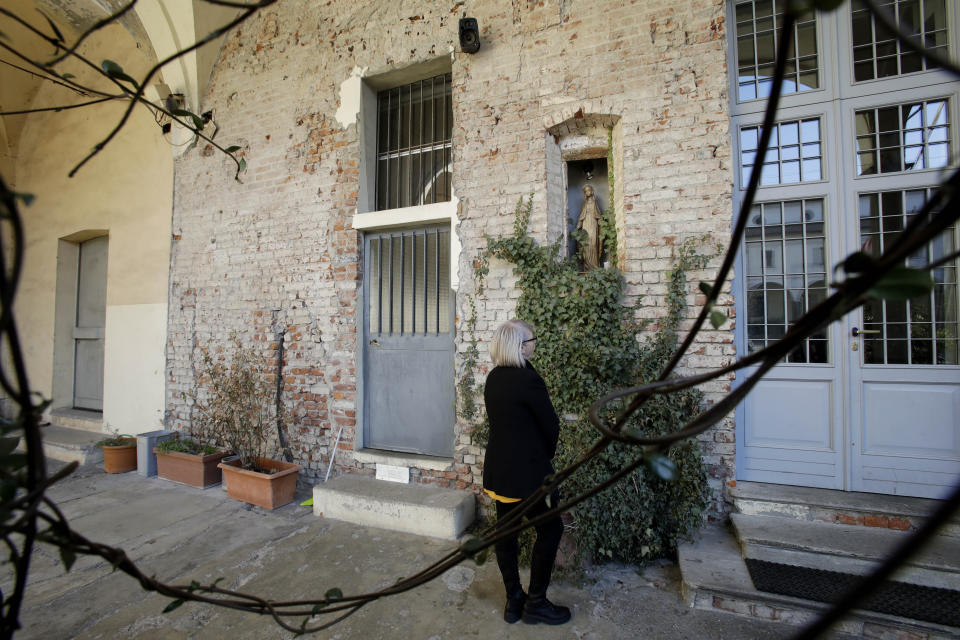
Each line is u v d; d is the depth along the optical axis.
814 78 3.54
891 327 3.30
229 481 4.39
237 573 3.15
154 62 5.64
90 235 6.65
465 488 4.00
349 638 2.52
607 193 4.23
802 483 3.41
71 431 6.20
